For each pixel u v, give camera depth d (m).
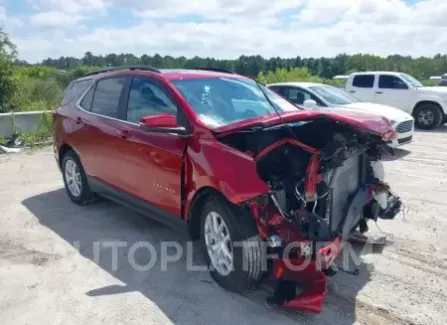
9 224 5.32
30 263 4.26
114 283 3.85
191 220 3.90
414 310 3.36
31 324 3.26
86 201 5.93
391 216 4.29
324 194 3.47
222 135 3.57
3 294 3.68
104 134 4.95
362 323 3.21
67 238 4.86
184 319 3.29
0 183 7.25
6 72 15.33
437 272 3.96
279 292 3.42
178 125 3.92
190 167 3.74
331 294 3.59
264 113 4.46
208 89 4.44
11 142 10.52
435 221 5.20
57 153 6.18
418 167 8.19
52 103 17.39
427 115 13.81
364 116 3.74
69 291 3.72
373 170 4.18
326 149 3.39
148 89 4.57
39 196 6.47
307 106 8.21
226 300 3.54
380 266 4.08
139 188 4.50
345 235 3.65
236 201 3.22
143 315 3.35
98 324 3.24
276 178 3.46
